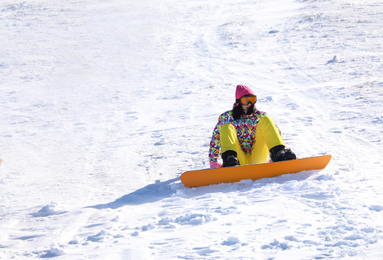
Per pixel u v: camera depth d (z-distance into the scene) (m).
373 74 17.73
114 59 27.27
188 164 9.30
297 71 20.11
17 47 31.83
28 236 5.79
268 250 4.12
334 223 4.65
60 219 6.43
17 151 12.38
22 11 42.94
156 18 37.97
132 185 8.14
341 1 35.12
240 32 30.42
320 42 25.05
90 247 4.95
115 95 19.53
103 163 10.17
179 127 13.29
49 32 35.66
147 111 16.28
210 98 17.38
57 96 20.48
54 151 12.03
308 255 3.88
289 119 12.77
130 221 5.86
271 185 6.62
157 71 23.53
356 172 7.10
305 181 6.50
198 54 26.45
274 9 36.06
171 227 5.27
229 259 4.00
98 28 36.09
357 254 3.78
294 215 5.09
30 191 8.46
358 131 10.56
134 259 4.33
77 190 8.16
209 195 6.55
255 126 7.59
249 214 5.35
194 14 38.12
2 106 19.41
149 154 10.52
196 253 4.25
